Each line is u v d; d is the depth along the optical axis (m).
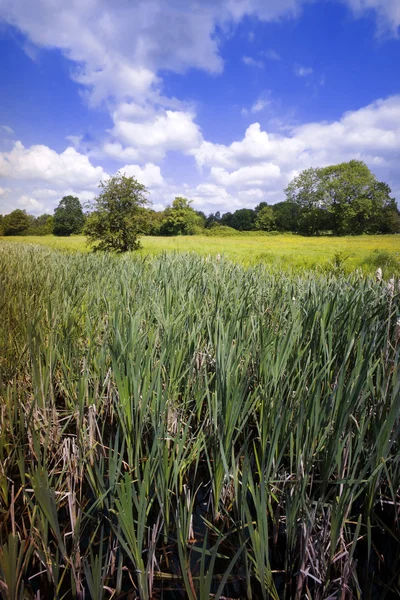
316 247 25.05
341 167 63.38
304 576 1.91
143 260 9.91
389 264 12.30
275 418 2.36
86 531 2.32
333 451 2.10
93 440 2.86
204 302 4.75
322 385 3.00
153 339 3.26
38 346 3.06
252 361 3.27
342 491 2.04
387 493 2.49
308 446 2.20
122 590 1.99
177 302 4.45
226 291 5.03
